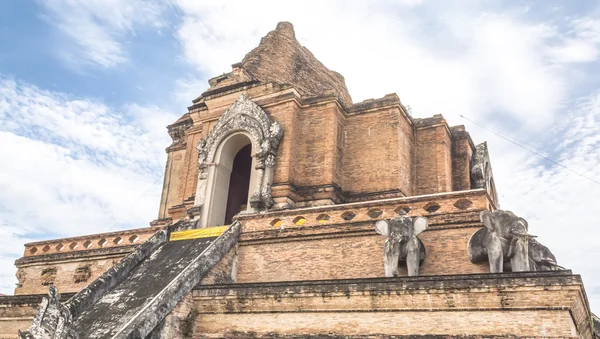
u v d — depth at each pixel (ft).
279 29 114.11
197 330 52.80
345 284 47.14
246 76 97.40
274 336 48.75
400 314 45.06
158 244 69.62
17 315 65.00
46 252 86.84
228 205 96.99
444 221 55.06
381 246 57.41
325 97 84.84
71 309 53.67
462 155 93.71
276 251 63.05
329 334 46.80
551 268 48.47
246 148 100.27
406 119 88.48
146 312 48.70
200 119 97.50
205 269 57.36
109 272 60.34
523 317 40.78
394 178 80.38
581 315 43.01
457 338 41.91
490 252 48.29
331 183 79.05
